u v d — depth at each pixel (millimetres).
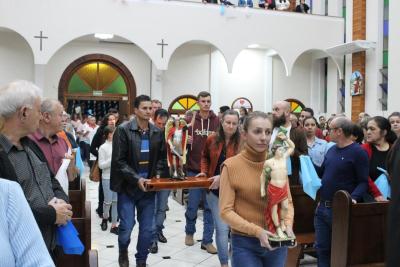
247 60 16547
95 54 15211
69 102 15273
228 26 14211
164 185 4297
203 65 16078
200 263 5199
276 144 2709
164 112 6789
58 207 2215
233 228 2773
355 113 14719
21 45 14445
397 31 13156
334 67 16344
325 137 8734
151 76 15648
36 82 14242
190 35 13852
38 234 1600
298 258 4711
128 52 15539
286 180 2674
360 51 14469
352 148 3898
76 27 12883
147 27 13484
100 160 6508
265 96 16734
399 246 1730
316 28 15117
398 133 5141
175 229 6887
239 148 4598
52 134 3752
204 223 5664
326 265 4109
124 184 4531
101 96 15453
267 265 2826
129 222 4547
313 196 4164
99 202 7500
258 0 16984
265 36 14562
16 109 2092
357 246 3793
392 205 1794
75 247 2289
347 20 15266
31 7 12539
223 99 16266
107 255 5469
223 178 2809
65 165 3467
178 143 4629
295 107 17156
